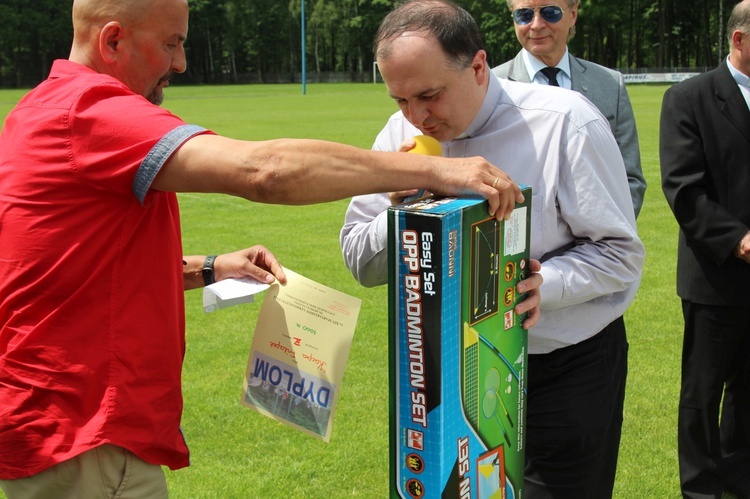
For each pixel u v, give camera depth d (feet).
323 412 6.77
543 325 7.81
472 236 5.31
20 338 6.26
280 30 296.30
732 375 11.57
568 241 7.83
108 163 5.89
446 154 7.80
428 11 6.65
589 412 8.00
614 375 8.33
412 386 5.24
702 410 11.09
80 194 6.07
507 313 6.09
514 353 6.34
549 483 8.09
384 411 14.26
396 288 5.13
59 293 6.19
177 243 6.81
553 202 7.52
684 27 227.40
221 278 7.79
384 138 8.59
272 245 27.50
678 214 10.87
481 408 5.82
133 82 6.63
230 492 11.53
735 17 10.58
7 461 6.23
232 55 286.05
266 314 7.23
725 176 10.82
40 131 6.06
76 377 6.20
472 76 6.92
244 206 35.45
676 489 11.64
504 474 6.39
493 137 7.55
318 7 288.51
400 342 5.21
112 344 6.27
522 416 6.68
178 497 11.37
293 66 302.25
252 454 12.71
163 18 6.50
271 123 82.02
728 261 10.74
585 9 214.07
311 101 132.98
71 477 6.27
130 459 6.42
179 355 6.83
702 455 11.14
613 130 12.69
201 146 5.74
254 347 7.27
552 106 7.51
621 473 12.05
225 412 14.23
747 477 11.59
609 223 7.42
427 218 4.88
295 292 7.11
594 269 7.39
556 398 8.02
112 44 6.47
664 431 13.39
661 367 16.16
